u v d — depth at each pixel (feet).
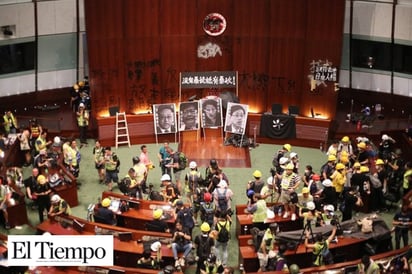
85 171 79.61
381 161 70.03
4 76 91.91
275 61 87.97
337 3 83.76
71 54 95.81
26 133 79.05
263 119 87.45
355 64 95.81
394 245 63.98
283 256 55.26
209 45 88.12
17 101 93.81
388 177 71.20
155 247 54.90
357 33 93.91
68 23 94.07
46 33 93.09
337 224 59.31
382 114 93.25
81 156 83.41
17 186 70.03
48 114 92.48
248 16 86.79
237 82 89.35
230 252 63.05
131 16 85.71
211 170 68.39
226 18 86.99
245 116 85.87
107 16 84.94
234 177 78.48
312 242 57.72
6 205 66.03
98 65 86.17
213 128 88.02
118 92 87.97
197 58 88.63
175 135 88.02
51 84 96.22
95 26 84.79
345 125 89.76
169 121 86.84
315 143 86.84
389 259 54.34
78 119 85.25
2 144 77.20
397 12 90.38
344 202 65.98
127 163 81.92
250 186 65.10
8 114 81.92
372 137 86.79
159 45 87.40
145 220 63.00
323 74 86.53
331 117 87.61
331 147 75.87
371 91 96.27
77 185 76.13
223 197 63.52
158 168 80.64
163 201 65.67
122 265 58.13
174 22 86.79
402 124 89.51
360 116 90.38
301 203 63.21
